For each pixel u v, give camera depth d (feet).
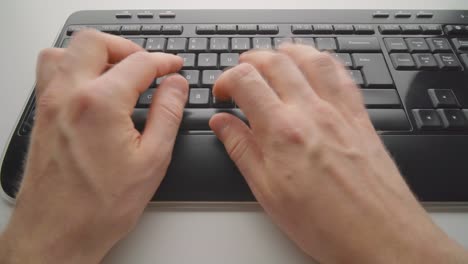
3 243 0.75
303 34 1.21
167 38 1.18
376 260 0.71
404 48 1.16
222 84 0.93
